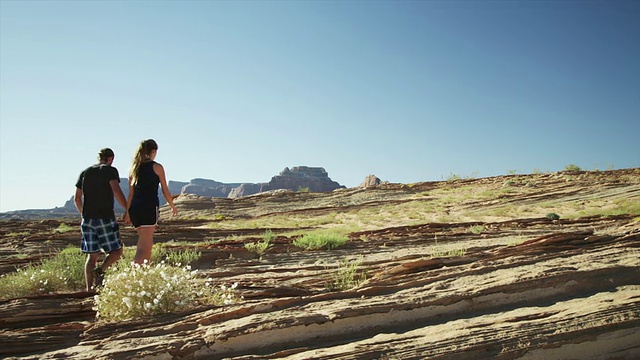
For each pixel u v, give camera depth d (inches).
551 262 256.7
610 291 222.2
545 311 198.7
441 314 201.5
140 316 195.0
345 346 167.6
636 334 186.2
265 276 298.7
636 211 842.8
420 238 510.3
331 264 339.9
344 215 1318.9
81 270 299.0
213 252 397.7
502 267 250.2
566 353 176.7
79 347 168.4
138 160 259.1
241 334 170.9
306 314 185.8
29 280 267.4
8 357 162.9
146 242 254.8
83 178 251.9
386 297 209.0
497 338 175.5
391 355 162.1
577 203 1122.0
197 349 165.6
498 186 1657.2
